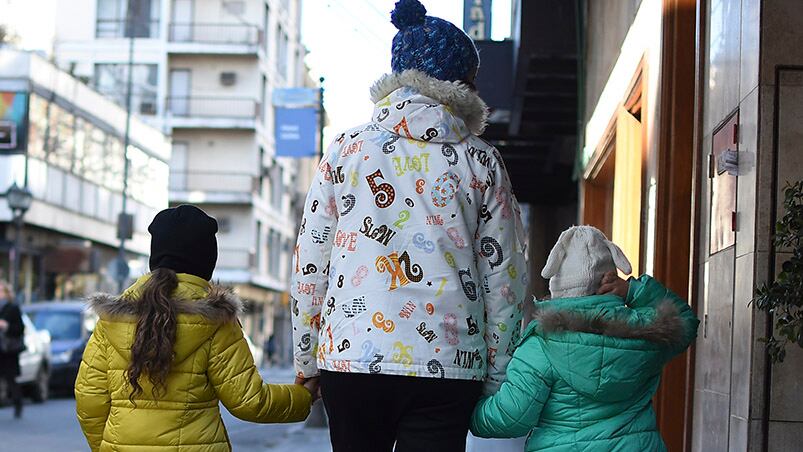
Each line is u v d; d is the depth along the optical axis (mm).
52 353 19672
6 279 31359
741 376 4383
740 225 4496
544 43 11000
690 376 5434
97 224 37562
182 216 3658
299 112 21156
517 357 3324
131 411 3525
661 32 6066
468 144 3314
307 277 3383
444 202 3223
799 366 4188
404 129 3271
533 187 18875
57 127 33406
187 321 3500
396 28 3469
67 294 36344
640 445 3295
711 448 4910
